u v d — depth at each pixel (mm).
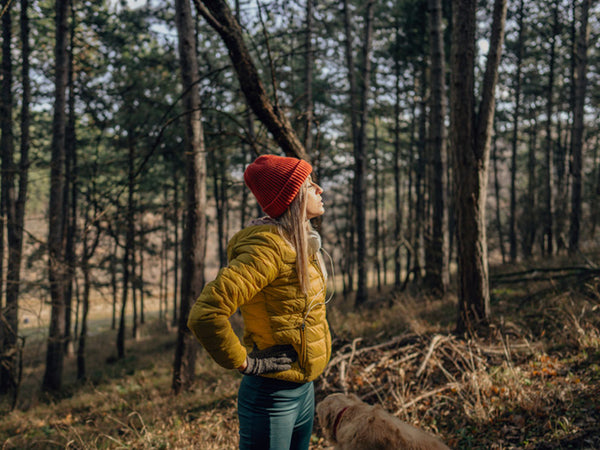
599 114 22203
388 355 5809
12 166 12633
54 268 10234
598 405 3916
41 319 9859
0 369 13453
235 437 4621
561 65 23000
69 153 14805
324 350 1847
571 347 5410
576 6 18172
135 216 15227
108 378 13523
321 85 20875
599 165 25953
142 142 14531
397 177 22844
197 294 8719
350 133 25031
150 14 15352
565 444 3492
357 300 16844
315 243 1855
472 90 6680
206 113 12391
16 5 14102
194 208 8742
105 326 33500
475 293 6773
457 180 6844
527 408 4125
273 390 1780
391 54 20328
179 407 6789
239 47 4520
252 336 1822
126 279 16562
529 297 7789
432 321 8711
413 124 24531
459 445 3838
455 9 6715
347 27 17547
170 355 15914
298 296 1736
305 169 1811
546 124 21891
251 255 1641
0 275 11867
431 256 12414
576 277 8156
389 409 4570
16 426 8938
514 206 22484
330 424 2395
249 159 20734
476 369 5109
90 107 14555
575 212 15305
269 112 4715
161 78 15117
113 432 6133
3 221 9469
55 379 12984
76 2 14703
